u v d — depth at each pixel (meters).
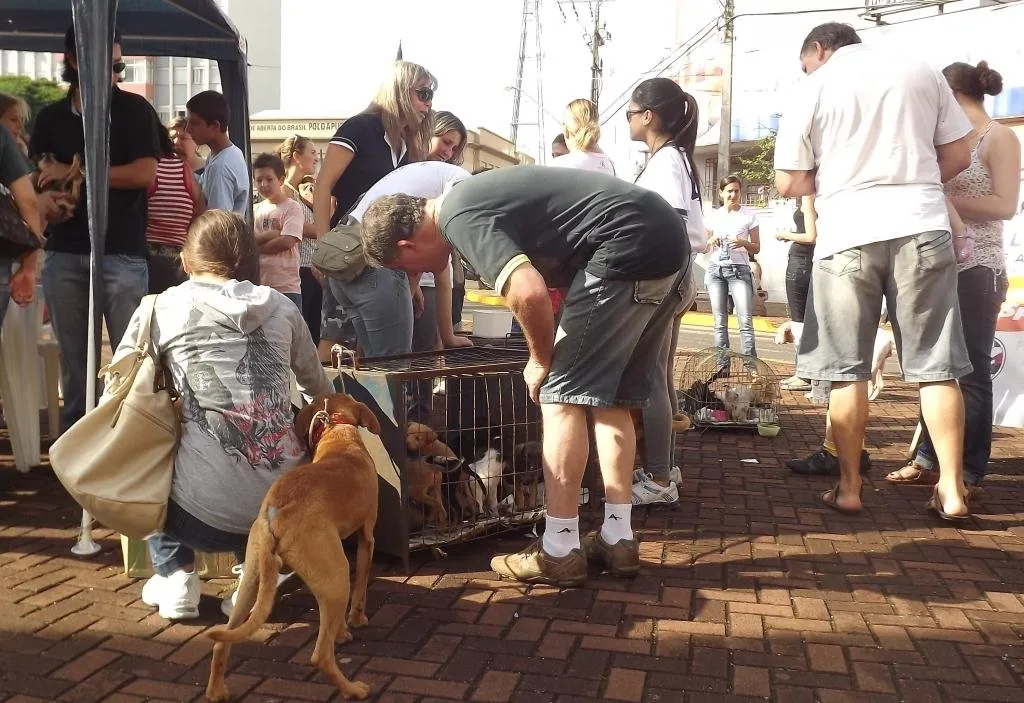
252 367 3.04
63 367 4.61
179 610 3.16
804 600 3.41
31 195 4.14
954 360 4.20
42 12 6.87
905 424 6.94
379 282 4.43
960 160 4.33
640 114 4.56
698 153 28.92
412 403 3.96
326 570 2.61
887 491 4.91
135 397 2.98
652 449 4.48
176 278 5.41
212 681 2.62
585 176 3.33
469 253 3.23
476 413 4.02
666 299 3.54
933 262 4.12
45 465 5.14
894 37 14.81
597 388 3.40
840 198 4.27
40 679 2.75
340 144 4.94
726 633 3.13
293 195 7.18
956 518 4.27
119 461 2.96
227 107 6.04
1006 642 3.07
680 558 3.86
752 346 9.24
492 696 2.69
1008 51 13.09
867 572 3.71
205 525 3.00
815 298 4.41
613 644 3.03
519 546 4.00
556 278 3.44
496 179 3.29
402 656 2.94
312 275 7.41
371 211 3.38
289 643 3.02
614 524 3.65
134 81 47.69
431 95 5.08
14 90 38.34
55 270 4.46
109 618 3.19
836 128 4.26
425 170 4.55
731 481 5.12
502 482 4.08
